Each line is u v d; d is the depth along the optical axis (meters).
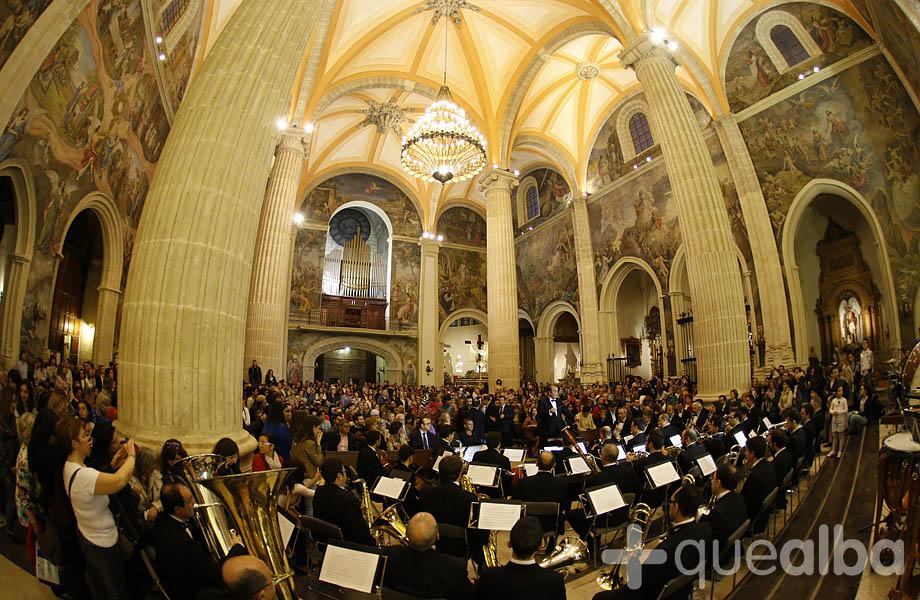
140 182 12.09
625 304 25.98
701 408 10.30
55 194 8.66
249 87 5.75
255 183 5.70
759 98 16.80
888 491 4.09
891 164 13.63
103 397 7.50
